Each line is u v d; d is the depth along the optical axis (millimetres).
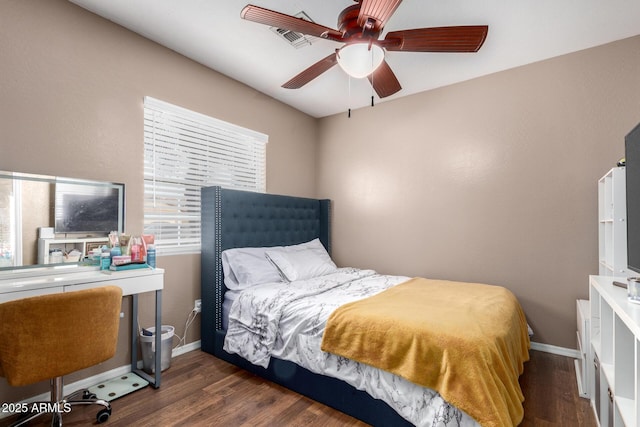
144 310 2475
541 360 2535
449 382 1407
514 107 2857
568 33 2346
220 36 2449
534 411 1843
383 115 3654
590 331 1827
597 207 2512
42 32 1966
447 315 1751
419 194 3379
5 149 1824
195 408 1891
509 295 2393
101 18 2234
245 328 2359
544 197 2721
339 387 1854
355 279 3051
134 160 2406
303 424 1742
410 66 2832
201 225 2840
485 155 2996
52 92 2002
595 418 1754
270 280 2807
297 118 3916
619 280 1679
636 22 2221
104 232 2209
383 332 1681
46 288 1668
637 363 1006
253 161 3391
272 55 2711
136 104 2416
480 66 2836
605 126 2494
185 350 2732
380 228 3656
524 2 2010
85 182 2133
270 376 2203
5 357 1389
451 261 3172
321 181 4137
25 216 1882
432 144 3299
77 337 1554
